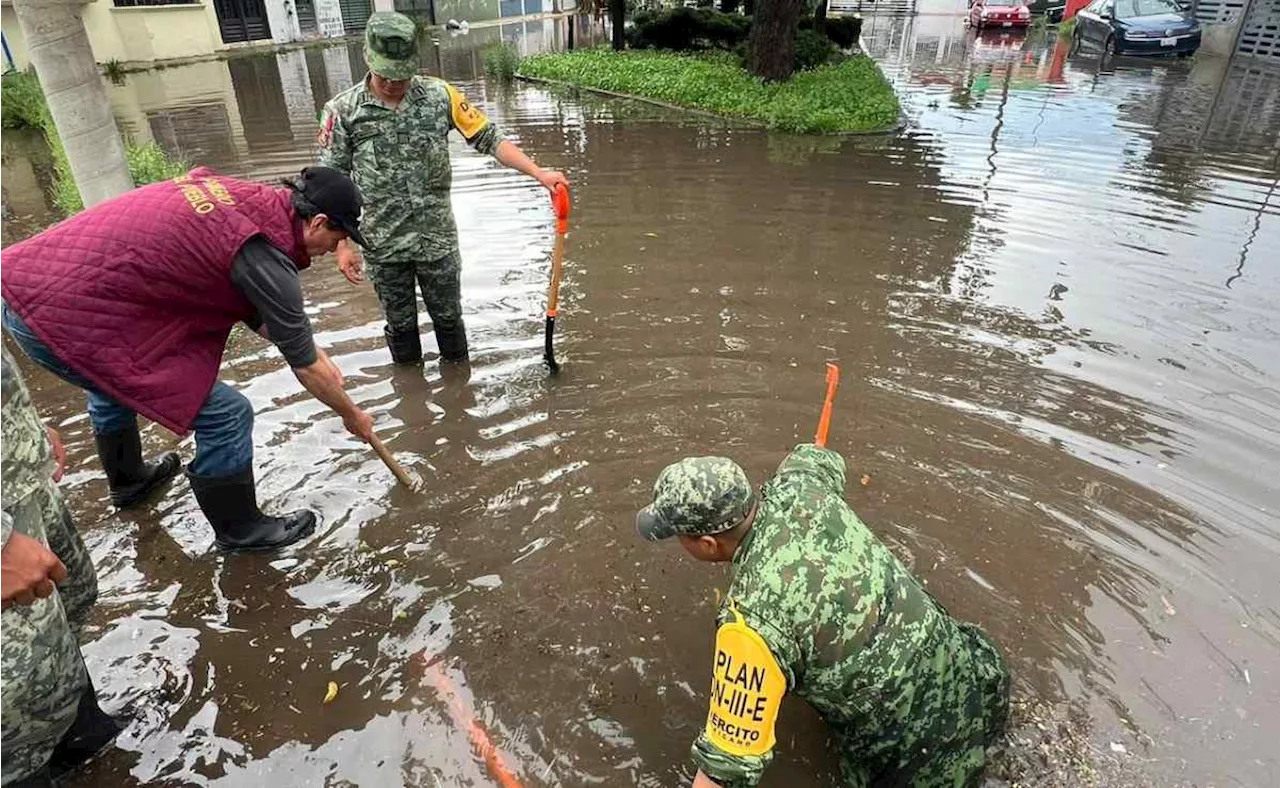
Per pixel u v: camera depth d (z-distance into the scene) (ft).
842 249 19.95
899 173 27.30
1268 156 29.12
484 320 16.15
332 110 12.41
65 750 7.45
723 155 30.12
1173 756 7.48
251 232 8.43
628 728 7.94
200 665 8.61
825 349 14.96
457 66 58.29
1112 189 25.07
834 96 38.63
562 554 10.14
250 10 70.95
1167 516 10.65
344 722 7.99
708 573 9.86
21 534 5.89
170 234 8.25
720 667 6.04
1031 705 7.97
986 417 12.84
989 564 9.84
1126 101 40.24
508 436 12.43
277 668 8.59
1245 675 8.34
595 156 29.91
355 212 8.94
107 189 17.21
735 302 16.89
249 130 34.96
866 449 12.05
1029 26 88.33
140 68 58.34
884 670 6.24
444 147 12.87
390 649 8.82
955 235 20.98
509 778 7.45
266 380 13.84
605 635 8.99
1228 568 9.78
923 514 10.69
